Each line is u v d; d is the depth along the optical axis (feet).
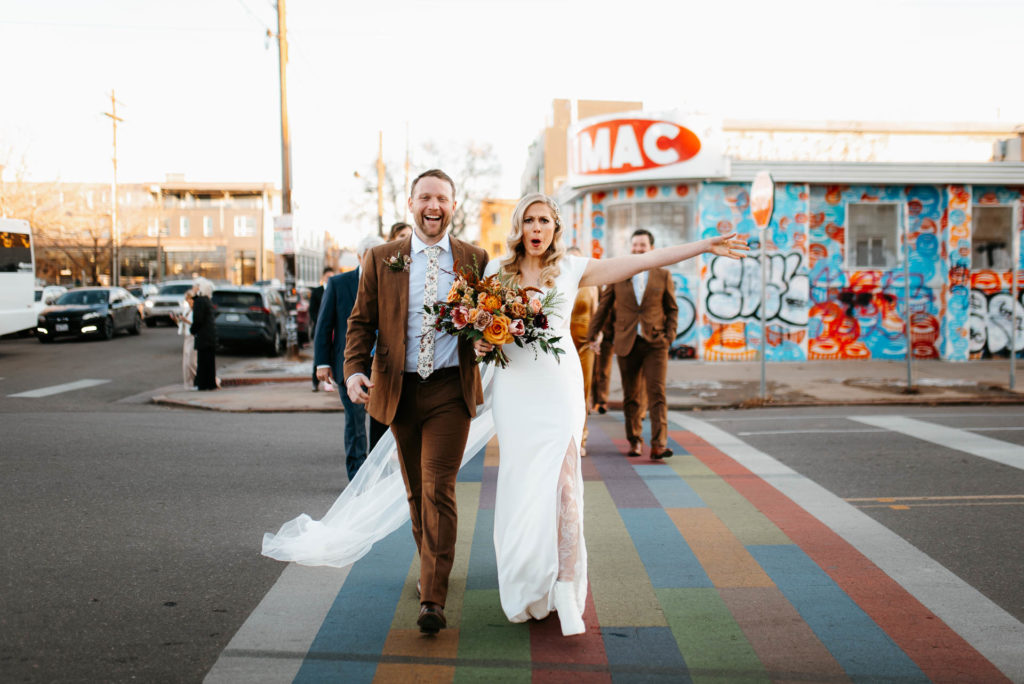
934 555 16.15
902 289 56.13
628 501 20.33
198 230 252.21
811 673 11.14
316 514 19.10
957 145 60.95
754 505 19.93
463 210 191.93
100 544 16.66
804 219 54.85
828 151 60.34
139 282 234.79
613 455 26.05
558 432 12.39
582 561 12.49
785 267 55.11
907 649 11.89
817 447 27.22
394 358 12.60
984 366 52.34
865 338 56.29
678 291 55.57
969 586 14.46
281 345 69.56
